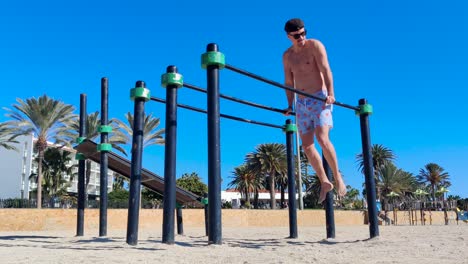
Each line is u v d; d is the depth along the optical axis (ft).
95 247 22.21
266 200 259.80
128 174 38.88
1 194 198.49
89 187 254.88
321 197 21.48
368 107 28.14
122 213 68.74
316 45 21.47
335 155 21.11
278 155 167.63
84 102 39.37
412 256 17.71
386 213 103.81
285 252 19.03
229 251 18.42
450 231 43.09
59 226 63.87
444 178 242.17
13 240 31.58
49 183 155.12
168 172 21.16
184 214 75.10
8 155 203.00
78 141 38.04
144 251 18.76
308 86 21.97
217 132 19.54
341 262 15.65
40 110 106.01
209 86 19.99
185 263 14.99
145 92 24.21
